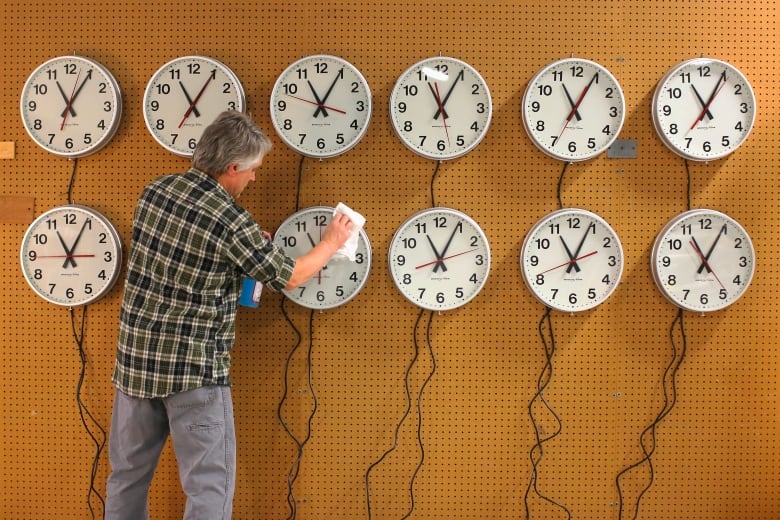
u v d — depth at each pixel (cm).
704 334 183
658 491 184
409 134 177
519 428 184
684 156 178
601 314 183
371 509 185
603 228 178
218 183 146
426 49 180
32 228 179
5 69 182
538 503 185
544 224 177
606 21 180
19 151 182
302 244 178
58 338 184
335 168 182
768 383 183
